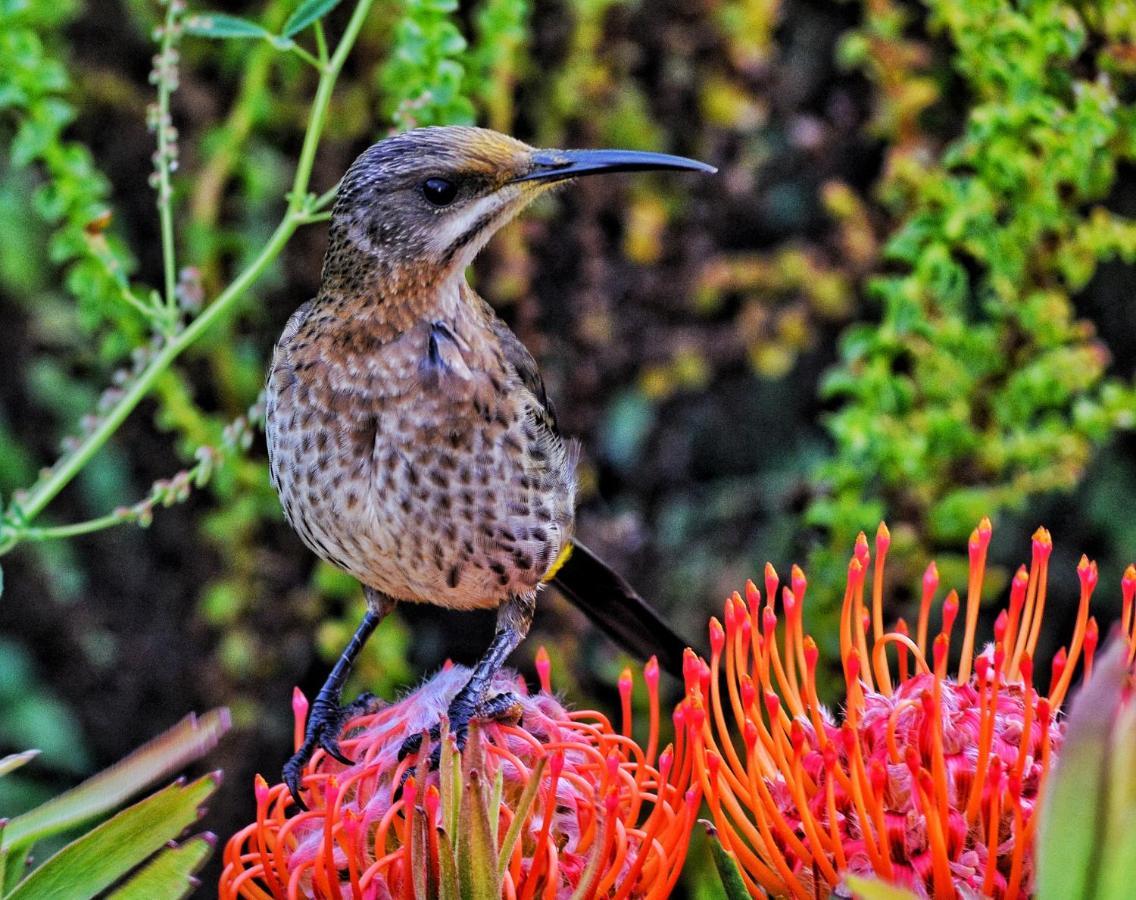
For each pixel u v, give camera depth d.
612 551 9.73
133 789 4.63
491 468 6.25
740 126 9.60
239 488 9.09
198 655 9.99
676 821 4.48
